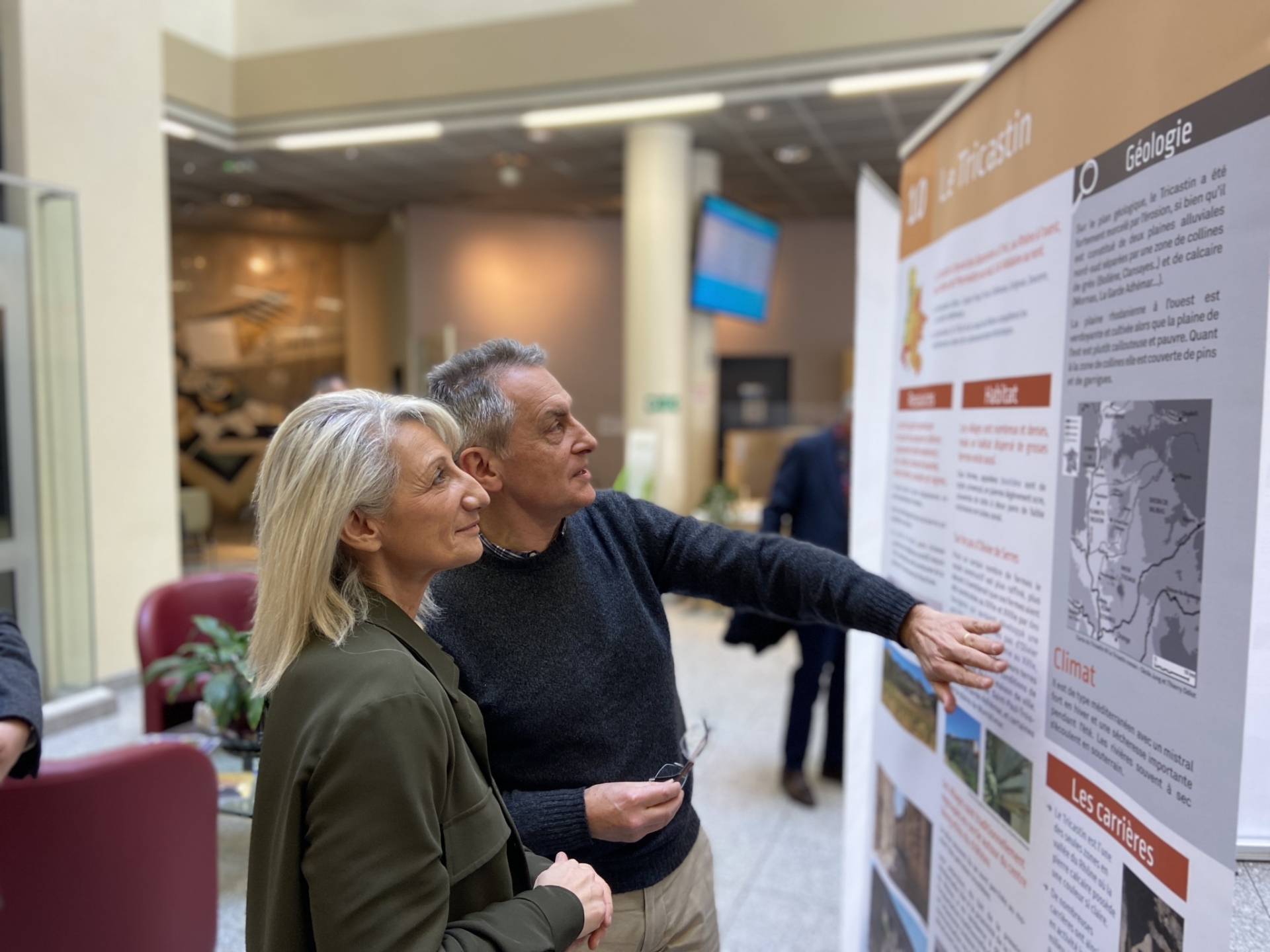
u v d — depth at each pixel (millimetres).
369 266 10828
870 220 1796
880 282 1870
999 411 1256
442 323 9383
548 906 863
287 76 6578
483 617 1180
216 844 1721
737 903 2430
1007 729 1226
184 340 9977
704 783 3213
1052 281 1118
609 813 1102
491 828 859
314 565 830
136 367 4348
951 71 5297
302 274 10516
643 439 6516
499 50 6078
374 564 891
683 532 1373
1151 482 915
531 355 1207
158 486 4461
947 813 1424
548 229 9727
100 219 4168
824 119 6375
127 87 4273
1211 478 822
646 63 5797
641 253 6707
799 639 3059
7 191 3801
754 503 6934
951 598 1417
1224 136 806
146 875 1586
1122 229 966
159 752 1579
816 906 2410
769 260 8070
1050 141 1124
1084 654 1043
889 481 1751
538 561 1199
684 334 6992
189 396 9992
